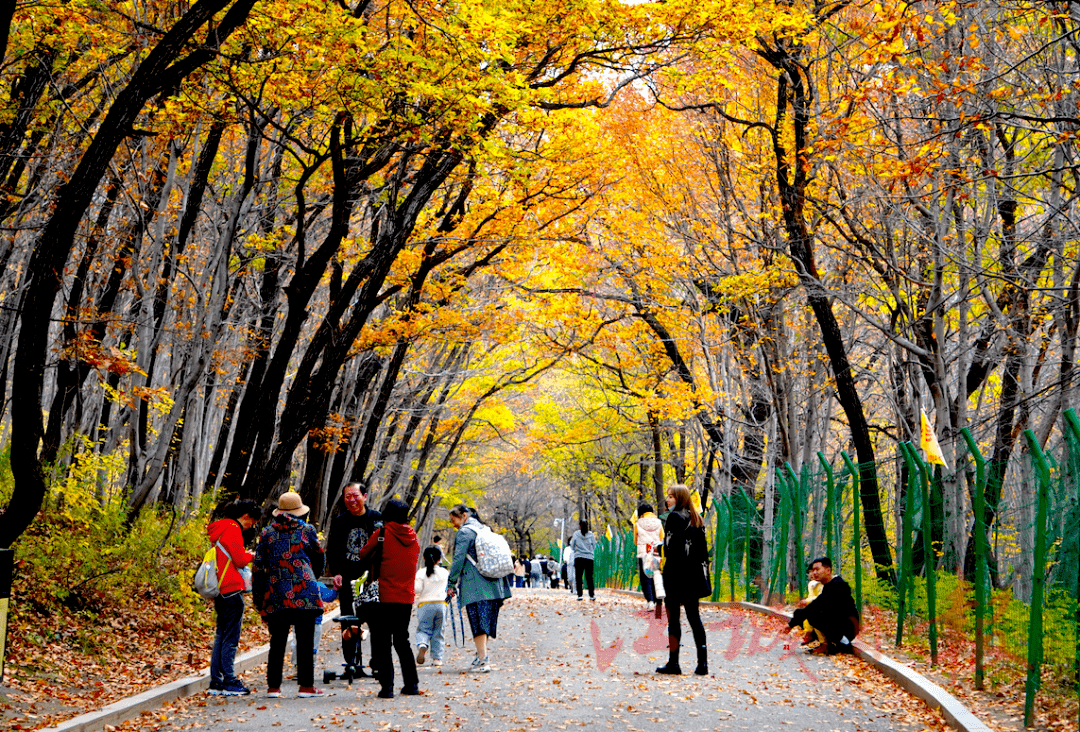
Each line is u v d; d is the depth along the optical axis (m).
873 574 14.55
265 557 8.62
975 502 8.67
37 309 8.73
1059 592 7.96
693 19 12.72
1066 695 7.46
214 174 17.39
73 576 10.91
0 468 11.93
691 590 9.76
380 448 28.53
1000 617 8.89
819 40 15.10
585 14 12.51
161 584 12.35
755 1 12.91
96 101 15.08
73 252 16.47
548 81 13.64
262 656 11.27
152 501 14.73
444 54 11.02
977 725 6.66
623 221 20.94
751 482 23.75
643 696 8.45
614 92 13.81
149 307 14.10
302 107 12.36
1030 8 11.39
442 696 8.59
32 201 13.61
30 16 11.46
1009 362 15.45
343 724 7.23
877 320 17.36
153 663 10.10
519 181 15.57
